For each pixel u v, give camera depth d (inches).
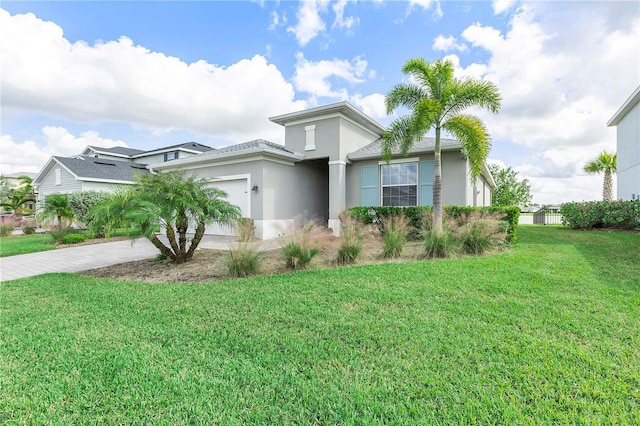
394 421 86.7
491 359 116.0
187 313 171.9
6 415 93.0
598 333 134.3
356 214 450.0
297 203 580.1
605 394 94.7
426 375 107.4
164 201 294.2
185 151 1119.0
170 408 94.3
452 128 349.7
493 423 85.2
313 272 253.9
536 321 148.2
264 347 130.9
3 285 243.8
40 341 140.3
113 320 164.6
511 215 383.6
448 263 273.3
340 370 112.4
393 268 258.4
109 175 868.0
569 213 582.6
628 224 516.7
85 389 104.9
